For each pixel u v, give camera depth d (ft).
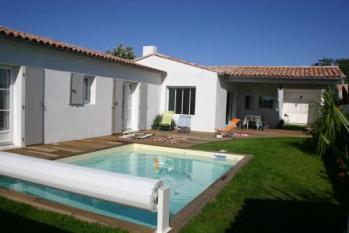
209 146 34.78
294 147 35.40
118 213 15.33
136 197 11.73
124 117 45.75
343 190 18.83
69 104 33.83
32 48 28.96
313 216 14.42
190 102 51.60
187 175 26.16
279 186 19.36
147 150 34.37
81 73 35.29
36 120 29.76
